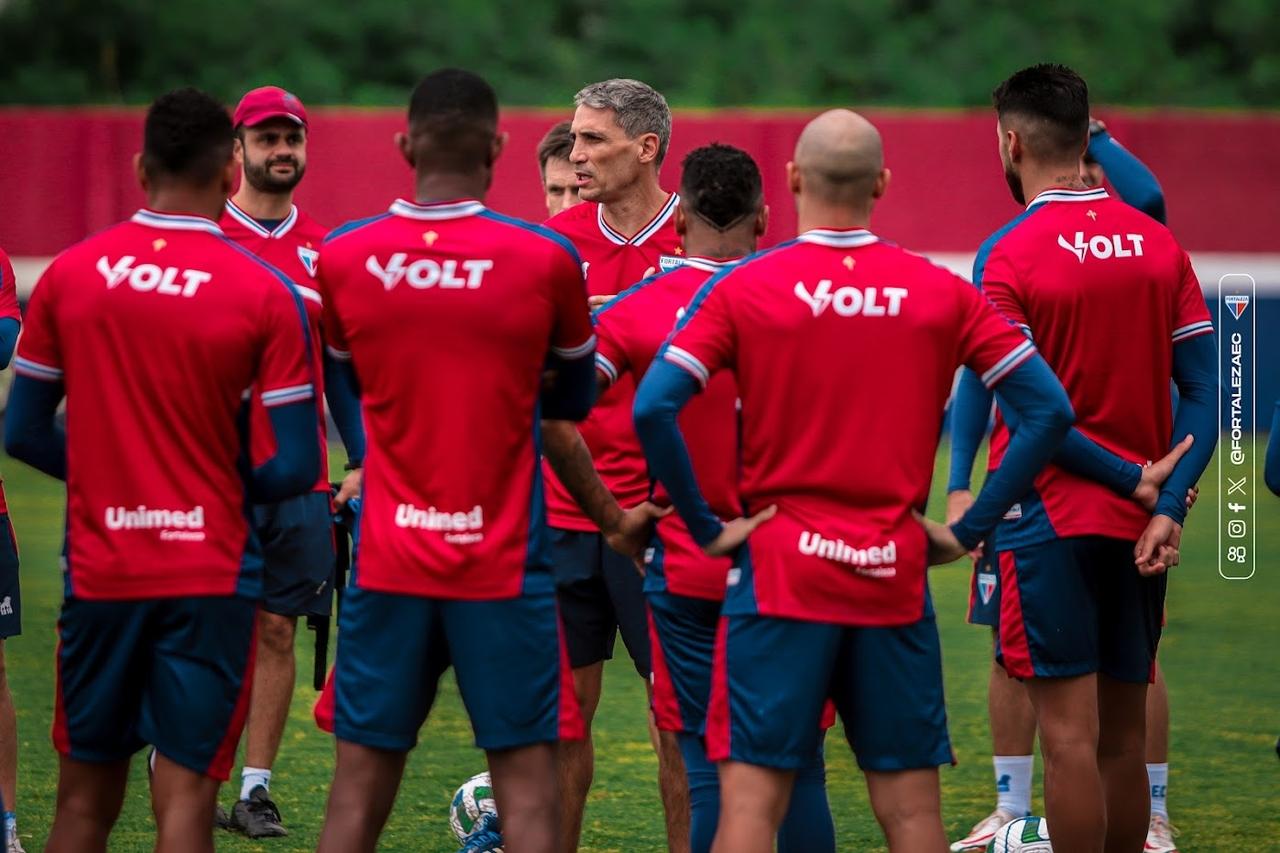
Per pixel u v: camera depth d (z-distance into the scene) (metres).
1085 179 17.20
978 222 60.25
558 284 12.71
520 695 12.70
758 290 12.48
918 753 12.61
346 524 17.36
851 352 12.37
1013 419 13.89
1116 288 14.80
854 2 89.56
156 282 12.72
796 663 12.40
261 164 19.03
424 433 12.50
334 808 12.81
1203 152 60.22
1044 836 16.16
